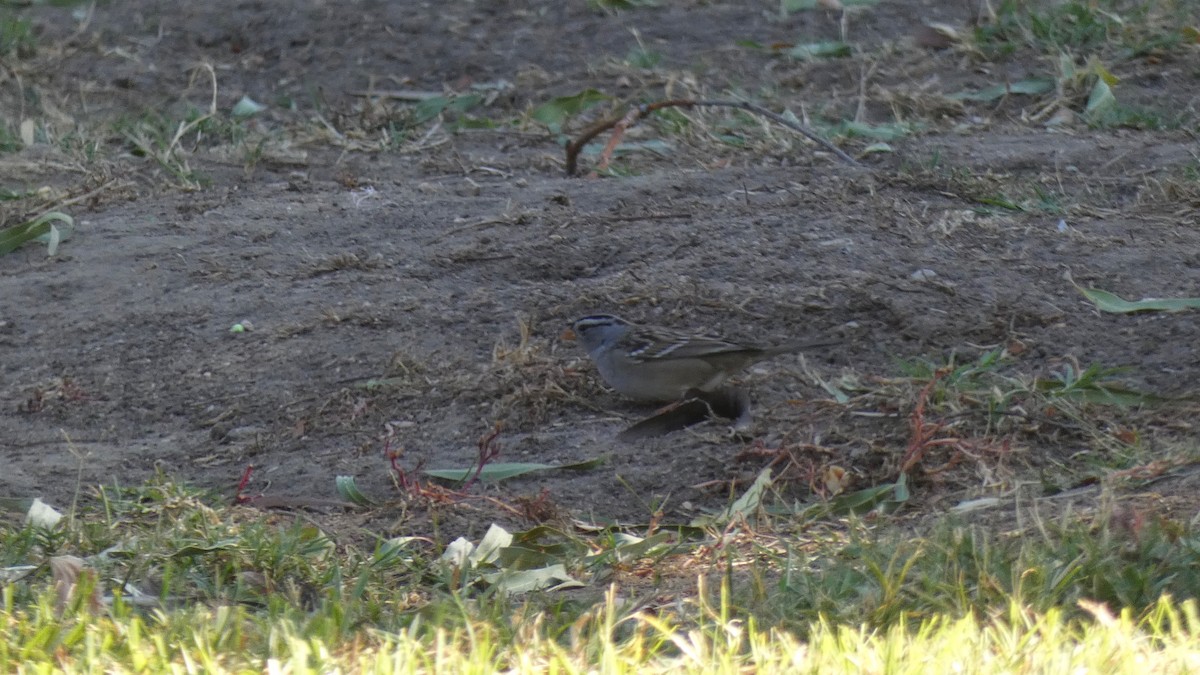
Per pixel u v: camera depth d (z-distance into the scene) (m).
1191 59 17.28
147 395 11.14
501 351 11.08
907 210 13.26
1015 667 6.00
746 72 18.48
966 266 12.05
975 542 7.51
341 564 8.18
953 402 9.84
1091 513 8.05
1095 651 6.06
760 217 13.16
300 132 17.14
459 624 7.02
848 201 13.51
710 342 10.04
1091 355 10.59
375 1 20.97
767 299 11.53
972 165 14.68
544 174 15.36
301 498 9.48
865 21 19.67
